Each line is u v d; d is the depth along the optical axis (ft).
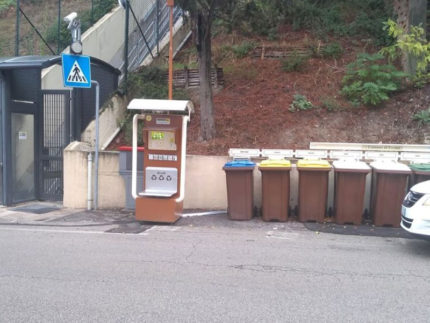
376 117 38.68
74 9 60.08
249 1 38.22
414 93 40.29
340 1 55.36
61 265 19.83
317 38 49.06
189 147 36.88
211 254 21.77
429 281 18.20
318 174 29.04
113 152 33.68
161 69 46.80
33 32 56.39
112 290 16.71
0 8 64.08
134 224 28.99
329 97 41.01
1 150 34.40
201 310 14.92
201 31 36.76
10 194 34.65
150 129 29.73
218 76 44.19
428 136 36.14
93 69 39.45
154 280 17.87
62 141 36.35
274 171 29.32
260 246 23.53
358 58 42.78
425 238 21.56
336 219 29.17
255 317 14.42
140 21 53.98
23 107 35.40
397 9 45.19
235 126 38.99
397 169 28.07
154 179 30.17
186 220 30.07
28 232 26.68
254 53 47.93
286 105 40.63
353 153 31.96
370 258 21.57
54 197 36.68
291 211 31.65
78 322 13.99
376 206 28.63
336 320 14.26
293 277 18.45
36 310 14.88
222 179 32.94
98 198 34.12
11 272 18.84
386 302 15.84
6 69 33.58
